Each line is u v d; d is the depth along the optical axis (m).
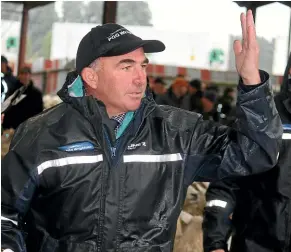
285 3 9.73
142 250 1.87
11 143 1.96
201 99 8.03
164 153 1.94
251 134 1.84
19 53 13.24
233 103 9.82
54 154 1.87
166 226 1.91
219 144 1.97
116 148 1.90
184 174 2.00
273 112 1.83
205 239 2.81
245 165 1.95
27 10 13.16
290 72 2.67
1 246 1.83
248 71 1.80
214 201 2.79
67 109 1.94
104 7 9.84
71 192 1.86
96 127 1.89
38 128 1.92
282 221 2.62
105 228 1.85
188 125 2.00
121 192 1.87
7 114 7.57
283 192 2.61
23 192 1.87
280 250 2.63
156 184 1.92
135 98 1.89
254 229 2.68
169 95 8.18
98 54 1.88
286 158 2.61
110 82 1.88
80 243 1.85
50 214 1.90
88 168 1.87
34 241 1.94
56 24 14.77
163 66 13.59
